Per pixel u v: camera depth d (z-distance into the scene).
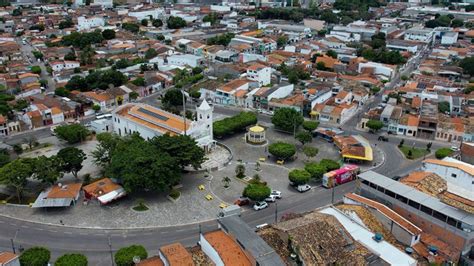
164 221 98.00
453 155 128.62
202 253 76.44
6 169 104.25
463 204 85.69
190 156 110.75
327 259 72.25
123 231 94.00
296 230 76.81
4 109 161.00
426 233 86.88
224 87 192.50
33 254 76.62
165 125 133.75
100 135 133.38
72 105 173.38
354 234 82.06
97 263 82.81
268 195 104.19
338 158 134.50
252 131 145.62
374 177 99.00
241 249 72.62
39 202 100.56
